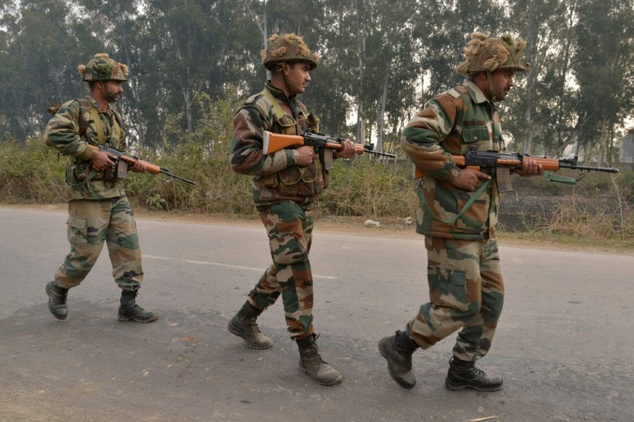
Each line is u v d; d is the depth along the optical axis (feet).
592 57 118.01
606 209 31.60
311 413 9.27
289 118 9.99
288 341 12.63
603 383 10.27
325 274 19.04
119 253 13.56
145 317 13.89
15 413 9.26
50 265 20.30
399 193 35.83
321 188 10.34
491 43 8.77
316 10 125.29
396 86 124.88
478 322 9.59
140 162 13.37
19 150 50.26
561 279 18.47
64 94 159.53
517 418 9.00
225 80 142.61
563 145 125.70
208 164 39.06
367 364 11.28
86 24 150.61
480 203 9.00
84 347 12.30
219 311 14.85
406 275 18.92
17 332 13.28
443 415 9.14
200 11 130.72
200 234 27.81
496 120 9.42
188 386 10.35
